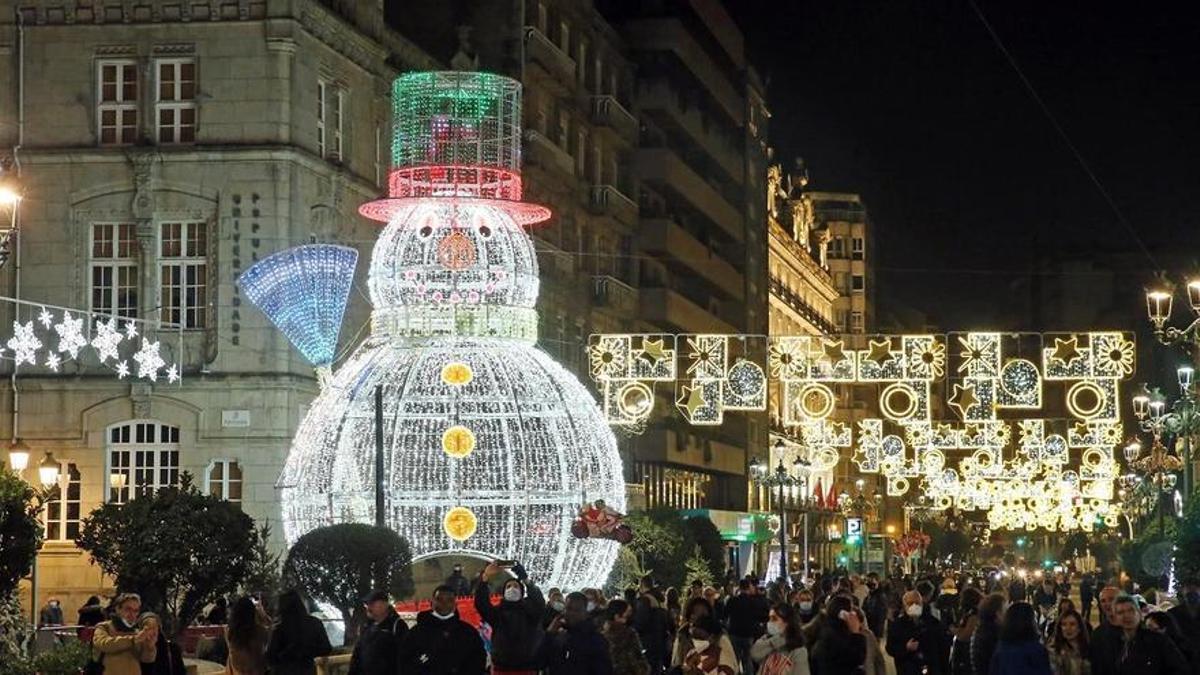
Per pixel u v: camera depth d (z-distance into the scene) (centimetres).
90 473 4444
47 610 3881
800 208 12488
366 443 3797
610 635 2281
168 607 3481
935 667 2719
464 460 3812
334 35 4712
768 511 9462
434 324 3825
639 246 7775
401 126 3931
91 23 4506
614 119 7300
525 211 3931
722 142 9031
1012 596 3231
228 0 4481
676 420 7631
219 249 4441
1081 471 8644
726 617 3234
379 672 2008
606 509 3525
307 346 3919
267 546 4297
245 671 1912
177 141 4494
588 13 7094
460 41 5953
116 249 4491
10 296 4469
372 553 3250
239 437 4431
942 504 11588
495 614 2217
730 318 9394
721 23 9088
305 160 4522
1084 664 2102
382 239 3853
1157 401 6066
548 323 6397
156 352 3809
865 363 5100
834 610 2034
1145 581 5128
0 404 4478
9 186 2516
